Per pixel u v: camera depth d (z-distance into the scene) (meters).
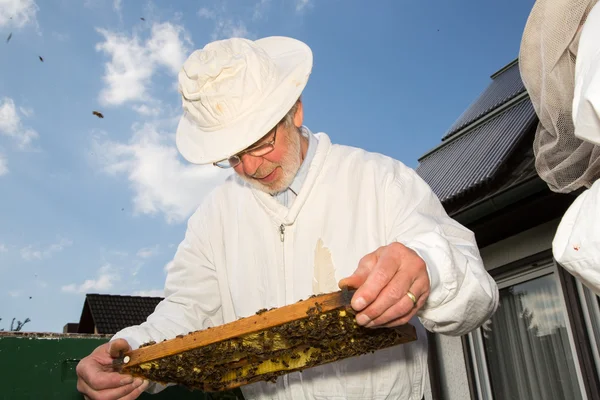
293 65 2.17
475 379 5.77
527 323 5.38
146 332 2.14
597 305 4.77
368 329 1.54
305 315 1.45
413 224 2.03
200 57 2.13
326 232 2.23
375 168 2.28
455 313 1.65
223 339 1.58
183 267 2.51
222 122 2.08
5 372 2.18
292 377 2.15
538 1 1.69
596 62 1.24
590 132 1.25
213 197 2.58
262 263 2.31
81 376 1.88
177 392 2.52
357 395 2.07
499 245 5.64
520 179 5.03
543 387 5.18
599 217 1.22
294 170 2.25
